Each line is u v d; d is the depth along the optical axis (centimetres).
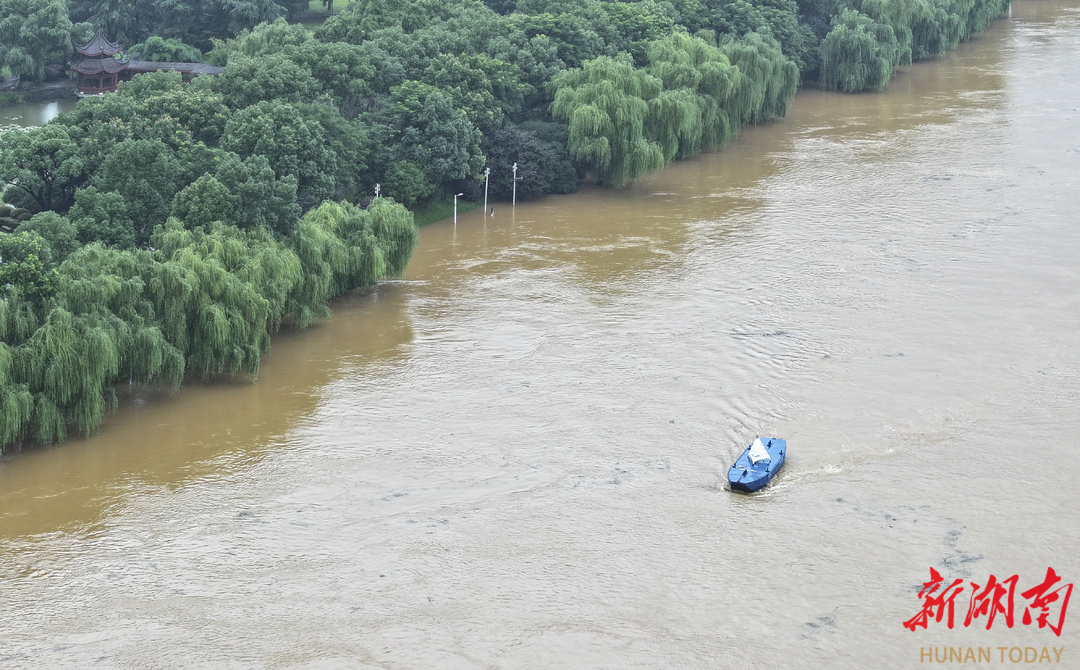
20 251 12650
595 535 10694
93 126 16600
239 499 11275
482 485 11512
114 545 10556
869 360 13912
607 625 9538
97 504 11125
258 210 14862
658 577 10112
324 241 15075
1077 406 12762
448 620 9619
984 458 11819
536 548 10519
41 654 9212
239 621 9606
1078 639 9294
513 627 9525
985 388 13200
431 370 13825
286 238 14912
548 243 18062
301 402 13100
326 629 9512
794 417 12694
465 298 15938
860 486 11381
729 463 11856
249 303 13488
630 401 13062
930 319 15012
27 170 16112
